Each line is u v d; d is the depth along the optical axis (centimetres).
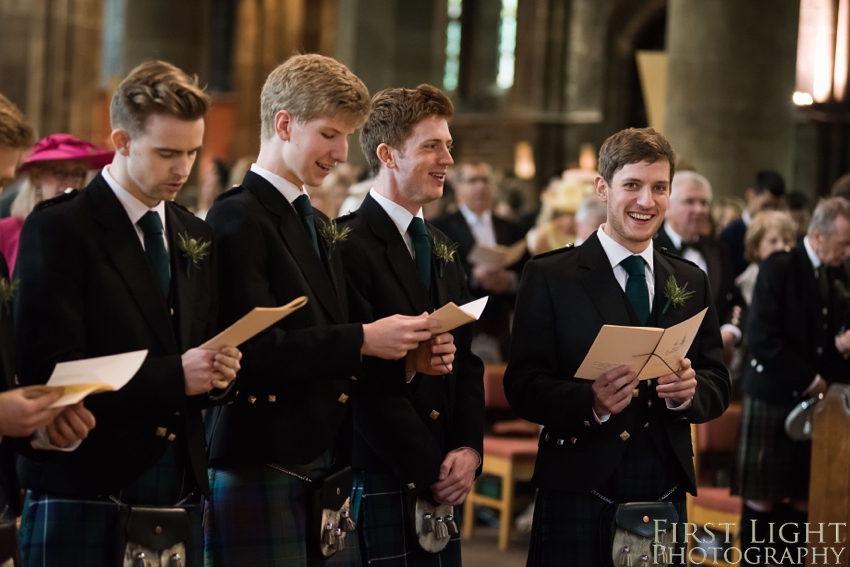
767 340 439
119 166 241
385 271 298
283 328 265
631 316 296
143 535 232
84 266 233
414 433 286
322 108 264
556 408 284
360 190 683
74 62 1079
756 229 568
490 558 530
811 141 1531
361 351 259
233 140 1966
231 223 265
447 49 2102
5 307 233
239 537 262
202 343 248
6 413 201
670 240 494
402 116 301
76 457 231
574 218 746
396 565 291
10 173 224
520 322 303
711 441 510
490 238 654
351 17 1930
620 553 283
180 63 1778
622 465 291
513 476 549
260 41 1942
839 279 442
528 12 1995
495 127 2025
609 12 1944
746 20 947
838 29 1027
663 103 1036
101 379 207
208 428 283
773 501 443
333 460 283
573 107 1980
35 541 233
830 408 365
